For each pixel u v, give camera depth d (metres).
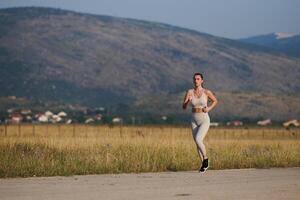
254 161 38.53
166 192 24.08
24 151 45.19
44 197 22.36
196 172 33.28
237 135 191.62
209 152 41.31
